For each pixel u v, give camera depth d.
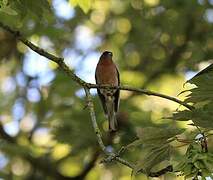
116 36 20.44
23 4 8.01
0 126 15.55
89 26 20.05
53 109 16.41
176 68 18.94
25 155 14.48
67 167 15.78
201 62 18.44
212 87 6.14
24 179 16.30
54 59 7.80
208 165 5.51
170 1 19.42
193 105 6.52
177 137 5.99
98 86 7.64
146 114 13.70
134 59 19.89
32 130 16.20
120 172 16.08
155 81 18.53
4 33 16.70
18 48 17.41
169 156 6.09
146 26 20.00
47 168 15.17
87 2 9.94
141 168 6.15
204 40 19.17
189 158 5.62
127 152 11.86
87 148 13.59
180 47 19.31
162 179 8.02
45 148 15.50
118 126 12.83
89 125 13.43
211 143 9.78
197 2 19.20
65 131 13.70
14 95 17.89
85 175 14.53
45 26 16.19
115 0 20.33
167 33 19.75
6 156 15.46
